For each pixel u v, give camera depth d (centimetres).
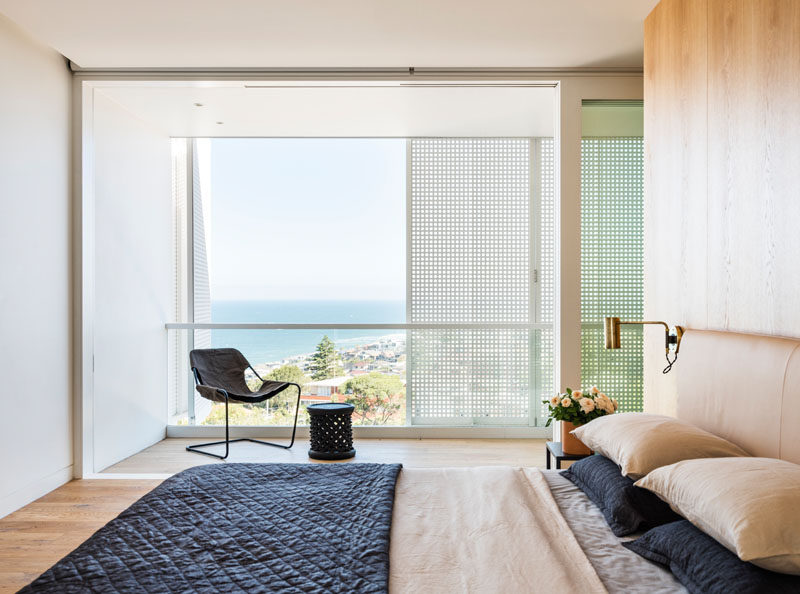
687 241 267
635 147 398
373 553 159
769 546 126
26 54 350
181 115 482
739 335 216
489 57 380
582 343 392
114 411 446
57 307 380
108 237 438
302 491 213
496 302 547
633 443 199
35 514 332
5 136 332
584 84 397
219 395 467
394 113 473
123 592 138
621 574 157
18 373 341
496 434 530
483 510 198
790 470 147
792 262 191
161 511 192
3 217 329
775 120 200
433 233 547
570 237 393
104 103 433
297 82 401
